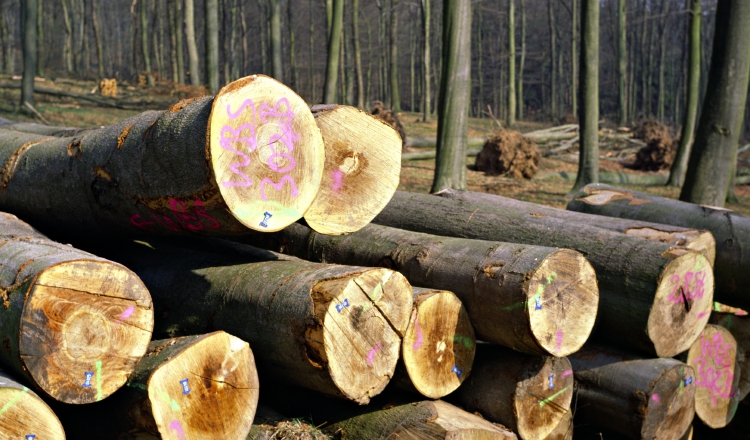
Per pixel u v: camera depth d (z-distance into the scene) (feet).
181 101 11.10
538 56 192.75
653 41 185.16
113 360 9.47
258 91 10.16
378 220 17.89
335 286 10.46
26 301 8.78
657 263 12.92
